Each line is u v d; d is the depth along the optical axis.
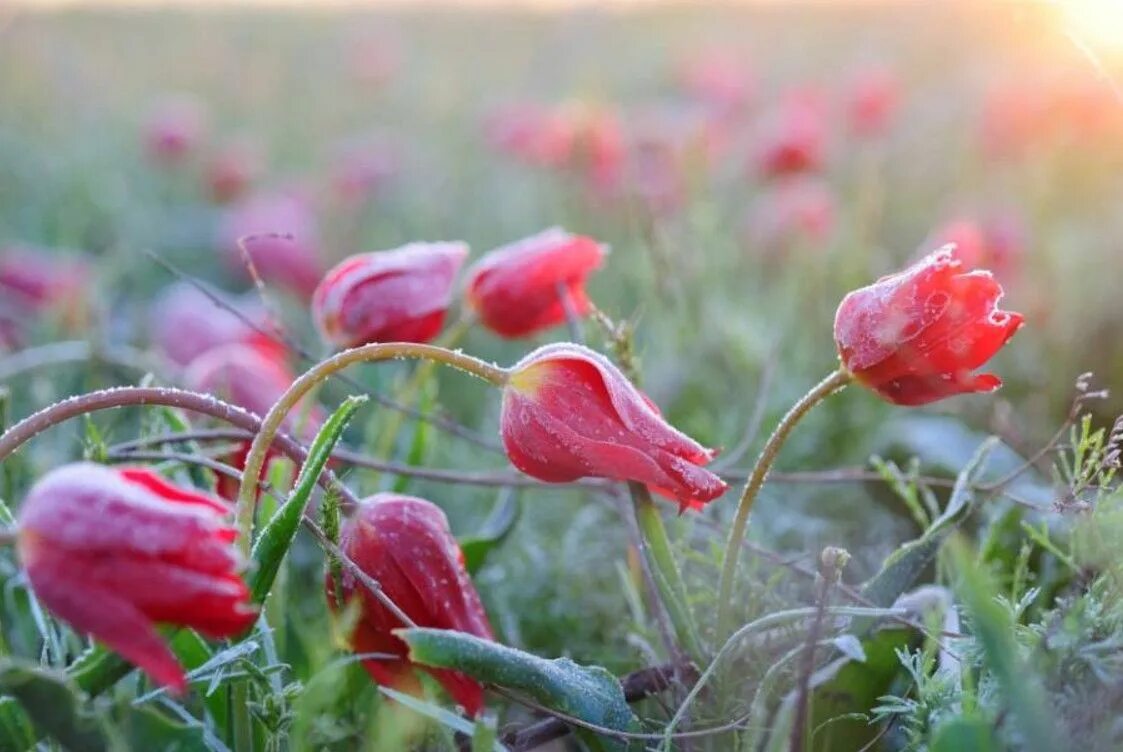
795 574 0.65
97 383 0.84
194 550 0.45
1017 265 1.01
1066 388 0.87
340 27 3.12
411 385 0.68
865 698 0.53
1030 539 0.62
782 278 1.17
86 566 0.45
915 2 2.61
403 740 0.52
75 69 2.59
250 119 2.54
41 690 0.46
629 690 0.57
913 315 0.51
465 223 1.73
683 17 2.96
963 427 0.81
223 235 1.46
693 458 0.51
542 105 2.39
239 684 0.52
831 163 1.59
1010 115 1.43
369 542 0.53
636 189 1.07
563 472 0.52
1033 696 0.45
